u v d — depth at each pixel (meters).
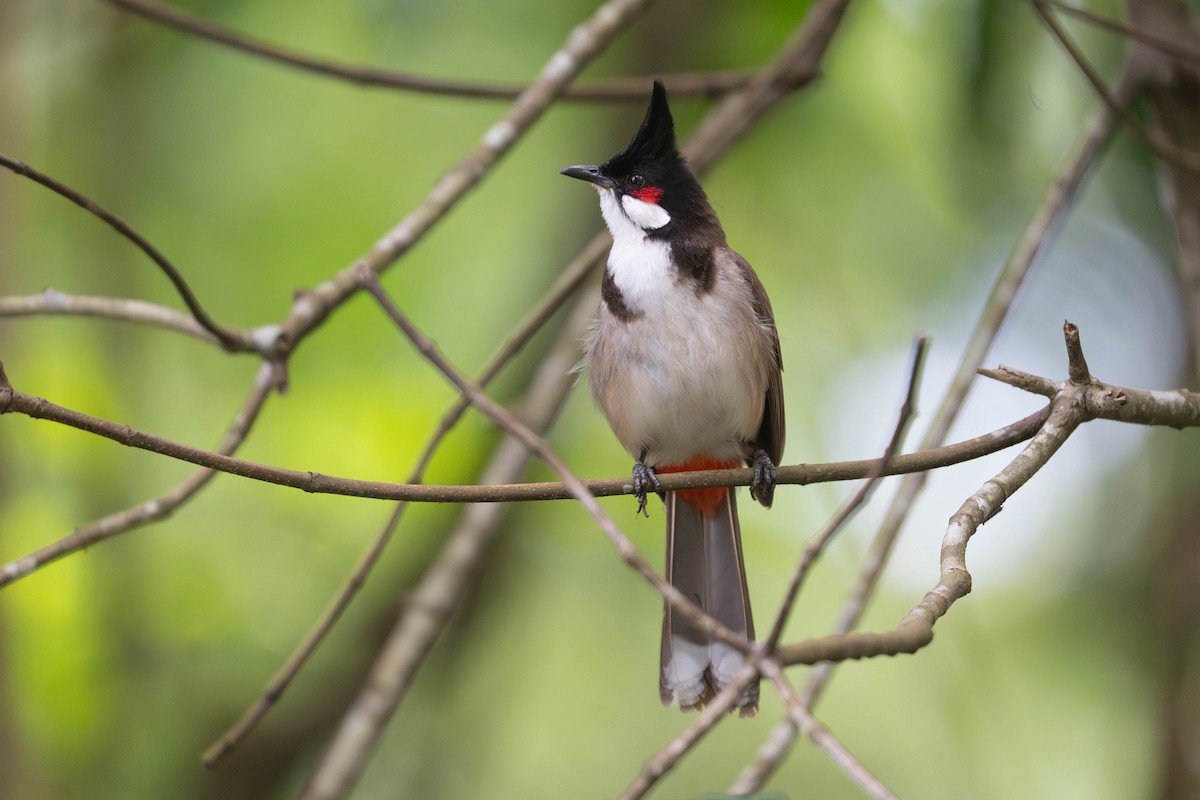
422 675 11.59
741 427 8.03
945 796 12.09
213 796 10.82
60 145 12.00
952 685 11.86
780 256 12.25
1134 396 5.72
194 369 11.98
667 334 7.84
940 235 12.00
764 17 11.45
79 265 11.87
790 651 4.36
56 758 10.58
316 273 11.91
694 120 12.35
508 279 12.30
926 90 11.30
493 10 11.47
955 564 4.97
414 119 12.31
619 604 12.22
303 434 11.29
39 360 11.06
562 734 12.59
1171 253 11.19
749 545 12.48
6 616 10.16
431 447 7.43
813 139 11.68
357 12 10.86
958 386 8.09
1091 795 11.28
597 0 11.58
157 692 10.95
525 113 8.37
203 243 11.98
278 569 11.31
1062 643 11.77
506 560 11.44
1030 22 9.88
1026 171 11.43
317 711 10.89
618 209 8.15
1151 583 10.58
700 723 4.41
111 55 11.91
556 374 9.70
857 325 12.33
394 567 11.13
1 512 10.53
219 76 12.06
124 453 11.11
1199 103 8.84
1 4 11.02
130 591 10.84
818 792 12.20
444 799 12.05
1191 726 9.37
